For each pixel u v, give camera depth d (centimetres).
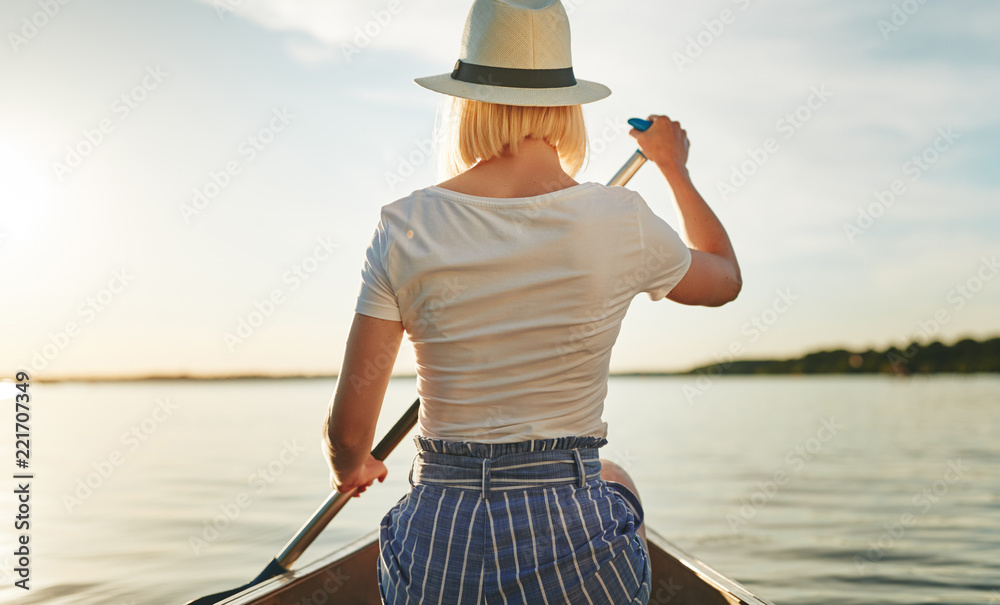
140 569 397
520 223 99
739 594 151
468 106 107
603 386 108
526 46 105
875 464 953
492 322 100
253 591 159
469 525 100
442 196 102
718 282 113
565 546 100
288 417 1878
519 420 101
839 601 377
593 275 98
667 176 126
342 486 131
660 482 803
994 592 391
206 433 1399
